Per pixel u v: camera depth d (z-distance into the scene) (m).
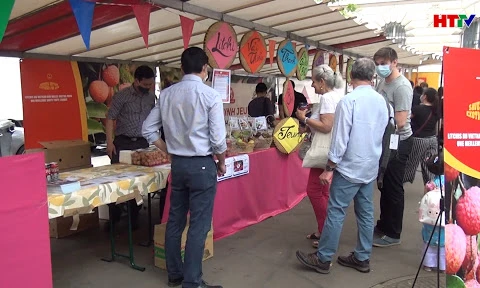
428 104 4.66
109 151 4.35
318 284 3.04
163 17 3.84
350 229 4.28
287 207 4.97
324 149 3.51
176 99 2.70
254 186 4.36
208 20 4.17
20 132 8.27
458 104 2.22
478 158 2.26
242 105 9.31
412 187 6.23
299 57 5.59
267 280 3.11
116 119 4.40
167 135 2.79
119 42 4.63
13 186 1.99
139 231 4.25
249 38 4.28
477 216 2.26
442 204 2.41
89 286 3.00
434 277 3.13
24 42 4.12
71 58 5.04
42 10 3.13
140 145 4.40
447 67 2.20
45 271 2.16
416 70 16.28
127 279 3.12
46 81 4.80
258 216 4.49
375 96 2.99
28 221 2.07
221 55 3.85
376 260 3.48
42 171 2.11
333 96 3.49
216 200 3.82
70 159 4.20
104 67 5.74
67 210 2.54
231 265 3.38
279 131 4.62
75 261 3.48
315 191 3.72
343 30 5.50
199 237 2.78
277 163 4.76
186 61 2.72
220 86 3.81
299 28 5.12
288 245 3.82
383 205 3.83
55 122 4.90
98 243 3.91
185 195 2.88
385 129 3.28
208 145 2.74
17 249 2.03
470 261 2.27
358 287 2.99
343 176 3.01
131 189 3.00
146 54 5.68
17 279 2.04
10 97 8.97
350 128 2.94
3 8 1.80
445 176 2.22
